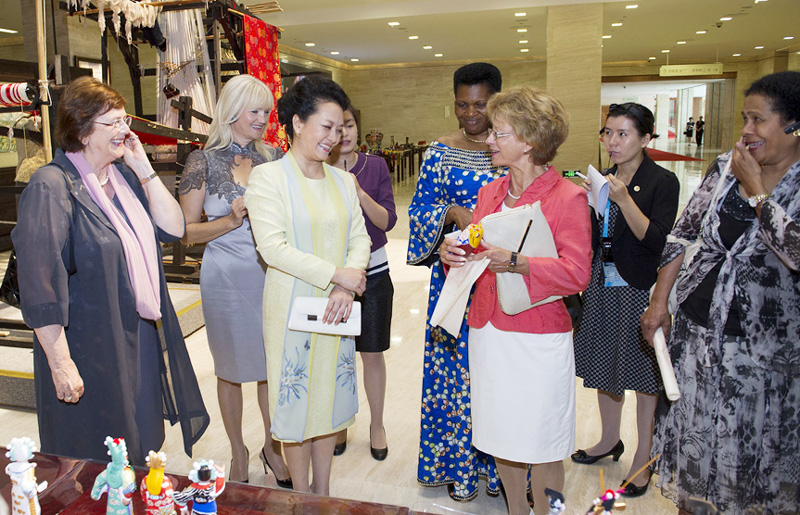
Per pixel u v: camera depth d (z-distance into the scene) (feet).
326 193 6.27
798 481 5.58
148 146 17.43
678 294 5.97
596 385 8.15
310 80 5.97
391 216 8.79
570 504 7.72
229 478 8.36
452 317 6.06
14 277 9.89
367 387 9.07
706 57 70.03
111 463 4.49
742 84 72.69
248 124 7.69
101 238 5.91
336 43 51.47
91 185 5.97
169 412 6.91
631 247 7.57
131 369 6.21
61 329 5.69
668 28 46.68
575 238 5.60
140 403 6.37
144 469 4.94
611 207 7.69
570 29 35.24
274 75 20.20
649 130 7.66
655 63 73.00
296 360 6.14
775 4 37.65
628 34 49.37
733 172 5.39
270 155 8.09
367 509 4.70
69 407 6.05
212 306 7.73
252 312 7.68
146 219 6.46
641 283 7.57
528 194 5.85
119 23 14.47
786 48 62.23
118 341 6.03
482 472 8.02
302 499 4.75
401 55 61.26
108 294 5.94
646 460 7.91
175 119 16.80
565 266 5.49
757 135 5.15
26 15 20.17
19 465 4.30
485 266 5.55
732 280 5.47
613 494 3.92
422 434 7.91
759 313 5.38
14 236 5.60
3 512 4.51
